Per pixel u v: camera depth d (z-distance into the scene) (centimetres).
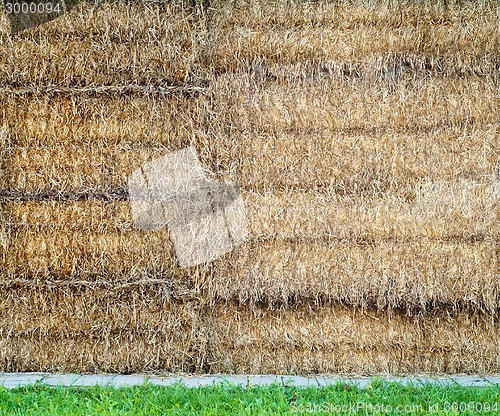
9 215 482
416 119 486
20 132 480
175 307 493
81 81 480
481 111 487
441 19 484
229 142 489
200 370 496
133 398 424
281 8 483
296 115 486
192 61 481
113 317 491
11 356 489
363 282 489
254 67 487
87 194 484
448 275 489
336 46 484
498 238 489
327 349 498
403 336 495
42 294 486
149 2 479
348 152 486
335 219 487
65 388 450
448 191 486
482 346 496
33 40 475
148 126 485
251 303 493
